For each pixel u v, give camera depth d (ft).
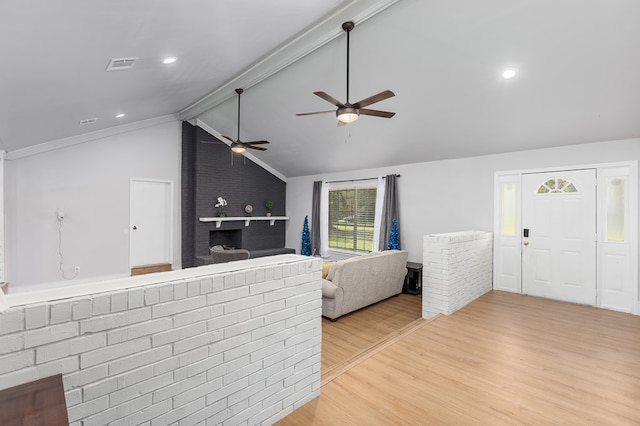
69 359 4.13
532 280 16.40
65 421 2.95
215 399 5.66
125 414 4.62
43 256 18.03
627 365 9.17
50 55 7.62
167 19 7.70
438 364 9.22
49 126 14.33
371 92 14.40
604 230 14.39
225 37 9.96
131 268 21.43
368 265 14.99
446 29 10.25
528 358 9.59
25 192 17.46
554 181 15.64
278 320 6.66
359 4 9.53
